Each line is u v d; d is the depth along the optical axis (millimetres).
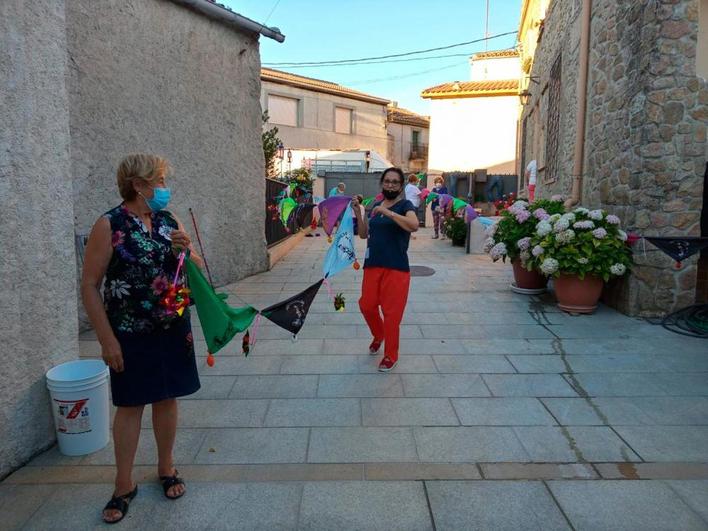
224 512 2771
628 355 5027
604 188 7105
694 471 3119
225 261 8508
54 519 2729
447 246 13617
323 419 3795
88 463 3242
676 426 3666
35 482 3037
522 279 7547
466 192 21312
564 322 6137
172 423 2896
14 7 2957
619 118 6602
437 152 25625
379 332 4977
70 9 5406
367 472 3129
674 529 2615
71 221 3486
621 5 6527
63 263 3432
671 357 4961
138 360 2672
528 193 14508
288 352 5176
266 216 10711
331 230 4438
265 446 3428
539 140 13383
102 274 2604
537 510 2766
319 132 34188
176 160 7207
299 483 3020
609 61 6938
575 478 3057
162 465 2936
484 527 2643
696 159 5883
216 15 7684
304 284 8562
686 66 5785
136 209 2703
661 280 6102
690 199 5938
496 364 4832
